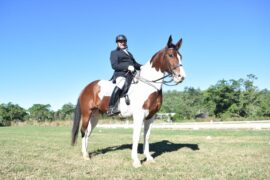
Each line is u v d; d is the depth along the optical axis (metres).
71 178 6.82
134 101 8.36
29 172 7.40
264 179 6.55
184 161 8.70
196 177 6.80
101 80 9.64
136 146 8.34
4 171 7.43
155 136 17.95
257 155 9.63
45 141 15.25
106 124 44.81
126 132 24.14
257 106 58.50
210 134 19.09
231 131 21.75
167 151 10.68
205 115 63.94
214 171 7.36
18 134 21.47
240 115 59.09
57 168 7.88
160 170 7.56
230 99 60.19
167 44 8.10
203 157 9.34
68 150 11.38
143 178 6.78
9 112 71.19
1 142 14.62
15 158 9.42
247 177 6.73
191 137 16.80
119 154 10.11
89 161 8.94
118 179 6.68
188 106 67.00
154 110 8.48
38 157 9.69
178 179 6.65
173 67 7.90
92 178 6.80
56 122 49.06
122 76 8.68
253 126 27.06
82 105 9.74
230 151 10.53
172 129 27.22
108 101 9.05
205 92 63.41
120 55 8.69
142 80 8.39
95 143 14.02
